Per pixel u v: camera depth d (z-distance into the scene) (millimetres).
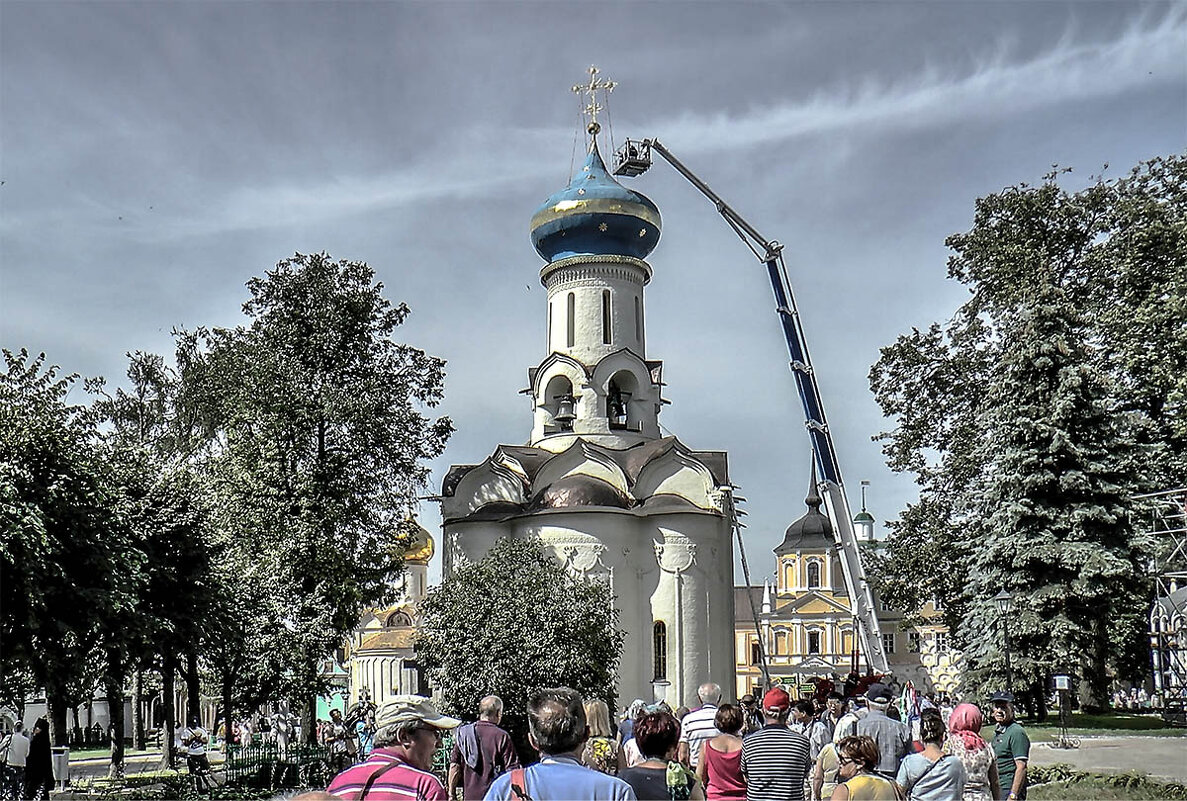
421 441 51875
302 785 35344
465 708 42938
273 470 47781
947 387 55125
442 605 45688
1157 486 45531
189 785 35500
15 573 29969
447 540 57688
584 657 43500
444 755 29688
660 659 54969
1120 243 49656
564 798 8578
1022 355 45688
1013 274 52125
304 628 45156
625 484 57250
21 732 30812
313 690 45531
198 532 39438
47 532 31047
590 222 62719
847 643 114750
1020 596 44156
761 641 59344
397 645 104125
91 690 41375
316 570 46875
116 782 36906
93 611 32438
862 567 51969
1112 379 47281
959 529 52344
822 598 116125
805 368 54062
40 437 32656
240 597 42875
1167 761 30328
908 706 38812
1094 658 43562
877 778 12484
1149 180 52219
